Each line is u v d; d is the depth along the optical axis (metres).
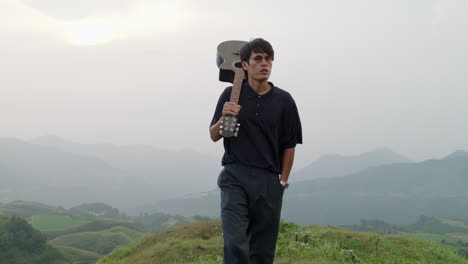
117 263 11.05
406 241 9.84
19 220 109.88
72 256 116.50
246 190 3.09
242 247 2.96
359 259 7.55
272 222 3.20
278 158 3.26
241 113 3.15
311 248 7.97
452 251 9.70
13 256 94.94
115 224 185.62
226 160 3.22
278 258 7.24
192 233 12.23
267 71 3.13
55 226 180.62
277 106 3.19
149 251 10.97
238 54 5.09
